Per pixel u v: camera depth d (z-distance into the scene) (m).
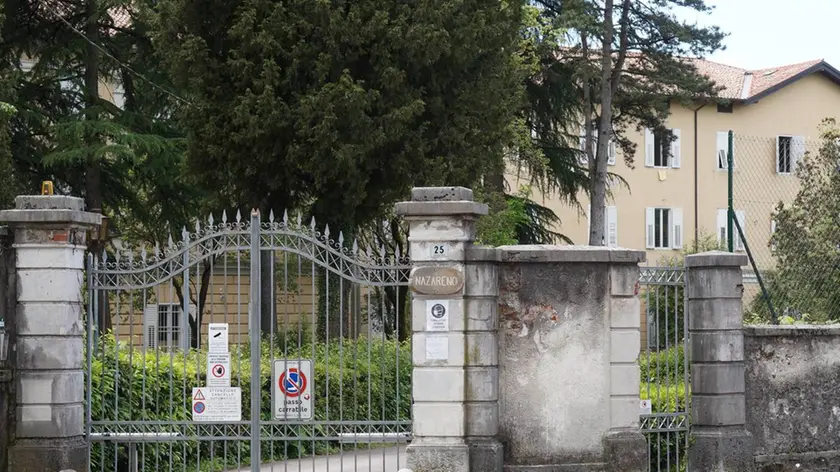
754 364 17.27
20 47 34.53
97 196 34.16
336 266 16.17
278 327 26.81
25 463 15.71
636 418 15.94
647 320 16.92
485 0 26.67
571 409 15.86
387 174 25.58
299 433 15.66
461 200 15.50
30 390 15.86
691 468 16.94
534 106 41.41
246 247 16.05
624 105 44.75
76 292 16.12
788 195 24.47
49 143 34.88
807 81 59.88
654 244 58.38
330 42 24.58
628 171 58.00
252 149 24.75
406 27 25.05
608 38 42.19
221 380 15.82
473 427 15.50
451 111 26.23
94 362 16.97
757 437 17.19
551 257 15.82
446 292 15.51
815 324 18.36
